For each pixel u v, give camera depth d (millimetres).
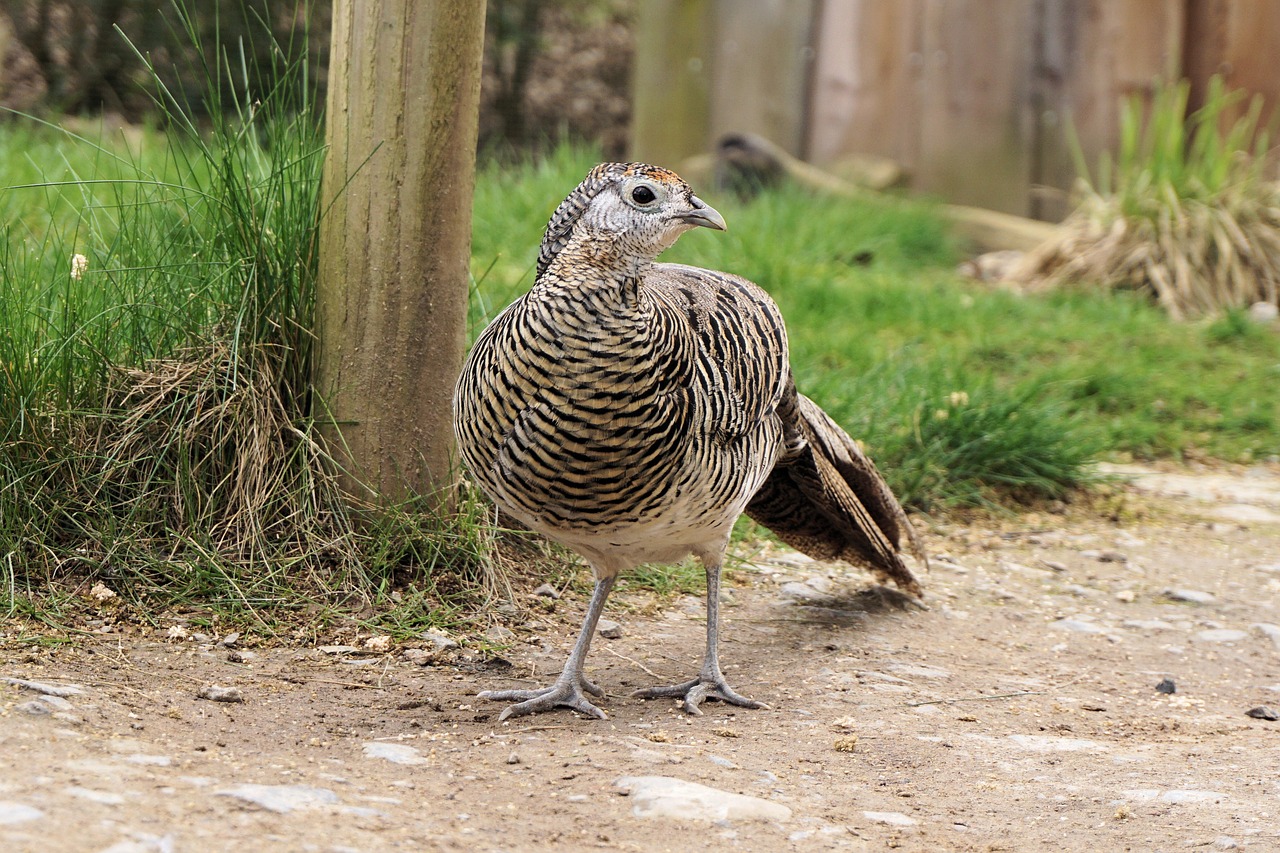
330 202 8508
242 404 8594
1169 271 19062
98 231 10141
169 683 6922
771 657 8391
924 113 22469
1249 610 9992
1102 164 21328
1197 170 19906
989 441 12227
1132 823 5934
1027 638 9195
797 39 22703
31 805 4832
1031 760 6820
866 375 12914
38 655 7043
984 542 11297
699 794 5770
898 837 5645
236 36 21875
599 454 6477
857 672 8156
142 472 8531
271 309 8742
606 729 6945
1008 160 22203
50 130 18547
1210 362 16484
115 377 8688
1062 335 16688
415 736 6586
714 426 6793
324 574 8414
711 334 6988
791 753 6719
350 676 7461
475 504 8922
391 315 8484
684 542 7262
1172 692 8242
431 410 8664
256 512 8461
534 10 25797
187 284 9133
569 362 6344
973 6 22016
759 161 22000
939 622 9383
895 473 11664
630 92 26953
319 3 21922
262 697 6926
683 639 8641
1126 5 21516
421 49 8219
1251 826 5910
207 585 8094
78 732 5871
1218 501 12961
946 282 19109
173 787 5277
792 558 10422
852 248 19562
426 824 5289
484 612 8547
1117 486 13102
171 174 14070
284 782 5578
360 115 8336
